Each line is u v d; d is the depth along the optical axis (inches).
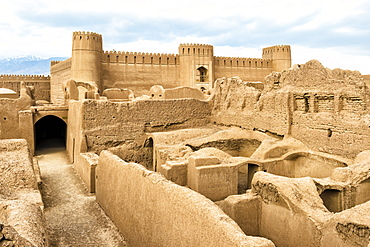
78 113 757.9
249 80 1834.4
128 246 394.0
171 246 301.6
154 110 814.5
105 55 1488.7
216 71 1740.9
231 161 552.1
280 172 598.5
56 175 685.3
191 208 276.2
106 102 751.7
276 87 711.1
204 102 902.4
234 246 224.5
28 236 218.2
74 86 1058.7
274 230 389.7
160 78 1600.6
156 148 703.1
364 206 308.2
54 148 1001.5
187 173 541.6
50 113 954.7
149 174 357.7
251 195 419.5
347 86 548.4
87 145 724.0
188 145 717.9
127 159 776.9
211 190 506.9
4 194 339.9
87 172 600.4
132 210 390.3
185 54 1626.5
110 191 466.9
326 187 418.0
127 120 778.8
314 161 589.0
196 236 267.3
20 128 880.9
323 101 595.2
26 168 413.1
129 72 1536.7
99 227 439.5
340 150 547.2
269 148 607.5
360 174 432.1
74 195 565.0
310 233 342.3
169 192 310.7
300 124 633.6
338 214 318.3
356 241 294.2
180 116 853.2
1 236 177.2
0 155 452.8
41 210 295.6
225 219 250.1
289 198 368.8
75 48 1400.1
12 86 1838.1
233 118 830.5
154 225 335.3
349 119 535.2
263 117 727.1
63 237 406.3
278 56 1900.8
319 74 603.2
